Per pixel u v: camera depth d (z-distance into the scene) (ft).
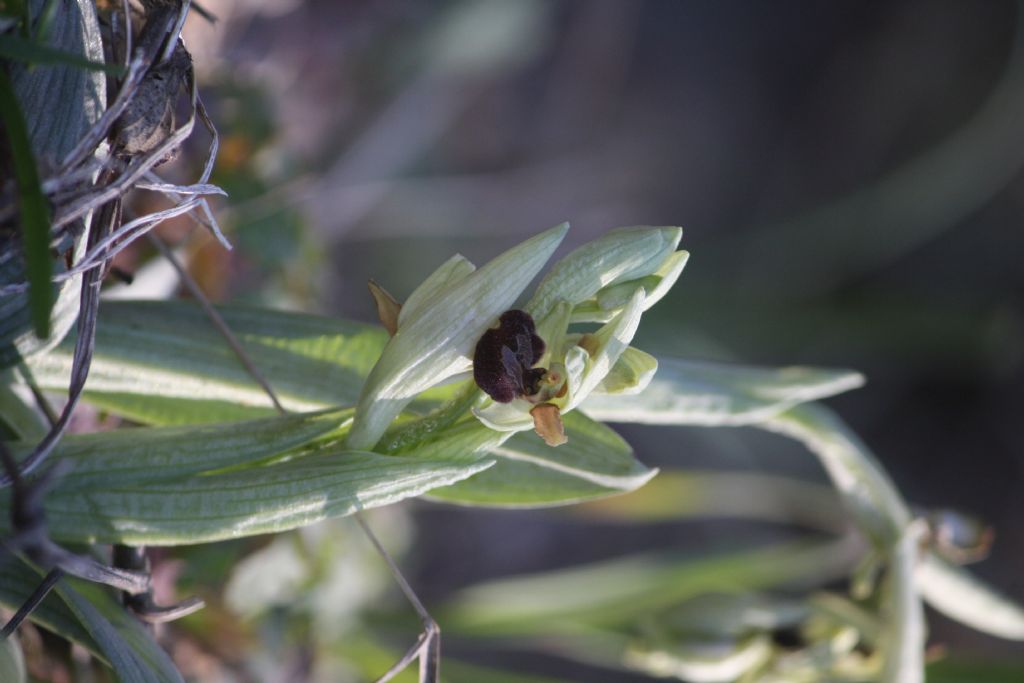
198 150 1.26
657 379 0.98
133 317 0.93
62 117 0.81
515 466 0.92
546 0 2.54
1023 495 2.63
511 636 1.67
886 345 2.76
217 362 0.94
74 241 0.83
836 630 1.15
